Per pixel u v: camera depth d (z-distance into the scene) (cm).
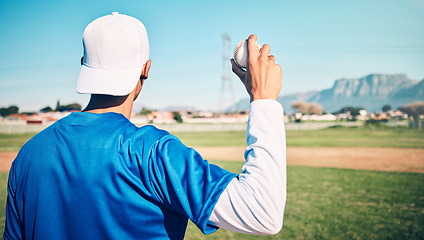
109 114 86
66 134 84
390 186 836
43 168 83
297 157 1739
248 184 71
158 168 75
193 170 73
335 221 532
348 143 2716
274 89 80
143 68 93
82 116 85
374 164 1442
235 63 90
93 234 77
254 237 458
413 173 1073
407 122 6706
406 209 607
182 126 5494
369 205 638
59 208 80
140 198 77
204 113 10156
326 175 1028
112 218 77
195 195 70
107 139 80
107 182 77
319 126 6206
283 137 76
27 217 84
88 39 86
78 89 86
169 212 81
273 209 69
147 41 92
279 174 72
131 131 82
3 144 2486
